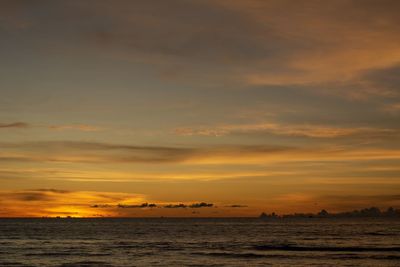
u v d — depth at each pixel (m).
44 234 104.00
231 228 144.12
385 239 83.06
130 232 115.44
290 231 119.00
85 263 48.03
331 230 123.38
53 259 51.59
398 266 45.84
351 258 52.06
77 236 96.12
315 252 58.56
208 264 47.34
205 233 109.88
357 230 122.19
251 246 68.06
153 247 66.94
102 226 166.50
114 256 54.44
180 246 68.69
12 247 67.19
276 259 51.38
